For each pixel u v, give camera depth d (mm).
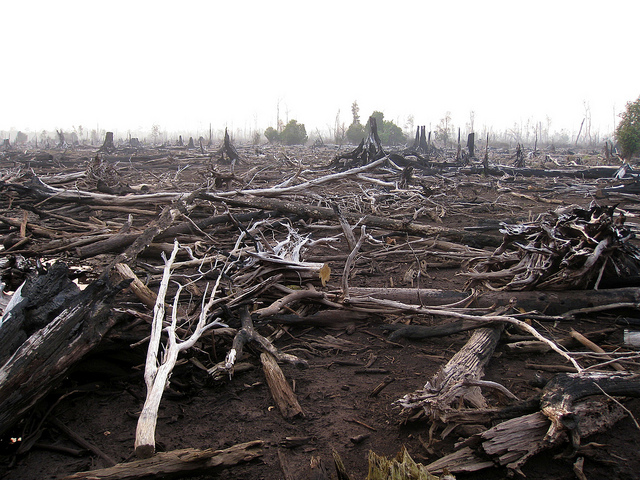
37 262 4816
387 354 4516
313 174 22891
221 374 3756
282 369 4207
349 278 6957
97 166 16406
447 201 15398
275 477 2771
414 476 2285
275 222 10273
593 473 2738
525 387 3758
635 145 31094
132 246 6590
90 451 3006
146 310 4711
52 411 3434
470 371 3627
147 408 2881
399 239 9703
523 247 5680
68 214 11438
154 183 18703
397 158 26328
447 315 4684
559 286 5367
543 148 72750
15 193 13531
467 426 3137
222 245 8812
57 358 3148
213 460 2775
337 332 5066
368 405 3568
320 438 3162
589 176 24734
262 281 5430
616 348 4379
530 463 2828
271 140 77250
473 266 7125
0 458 2961
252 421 3369
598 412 3021
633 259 5703
